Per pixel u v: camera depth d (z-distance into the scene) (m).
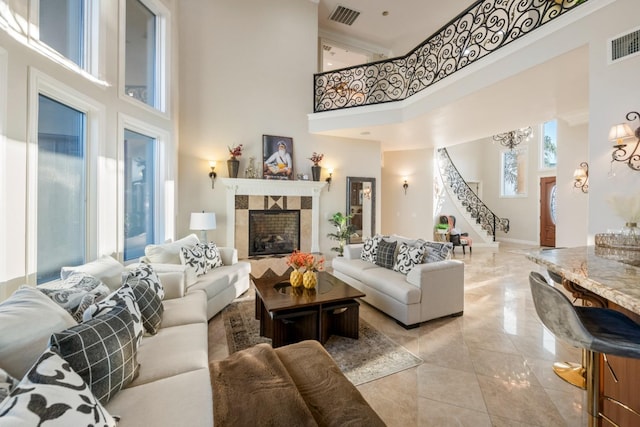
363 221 6.47
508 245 9.23
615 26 2.41
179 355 1.71
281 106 5.80
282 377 1.44
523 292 4.29
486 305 3.75
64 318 1.44
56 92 2.48
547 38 2.88
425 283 3.12
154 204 4.29
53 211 2.58
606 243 1.96
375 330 3.03
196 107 5.14
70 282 1.90
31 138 2.19
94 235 2.98
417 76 4.77
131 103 3.54
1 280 1.98
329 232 6.22
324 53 7.66
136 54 3.88
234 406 1.24
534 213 9.36
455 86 3.94
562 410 1.85
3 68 1.98
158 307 2.12
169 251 3.31
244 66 5.51
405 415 1.82
